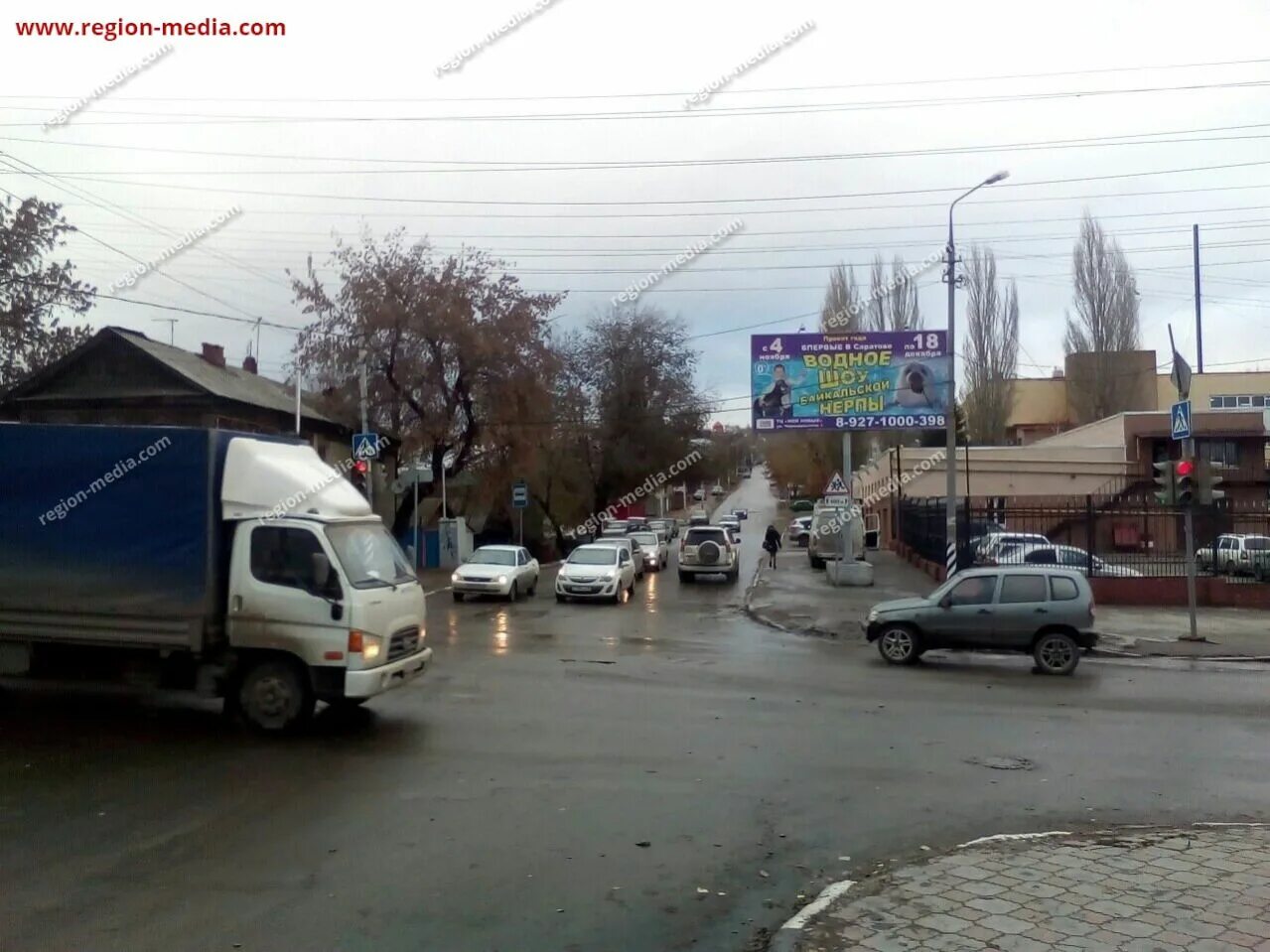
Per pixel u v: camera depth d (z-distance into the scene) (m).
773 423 29.73
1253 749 9.91
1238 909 5.38
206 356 38.62
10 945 4.97
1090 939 4.97
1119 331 53.78
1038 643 15.58
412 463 39.66
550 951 4.98
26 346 25.86
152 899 5.60
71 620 10.08
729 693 12.95
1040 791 8.25
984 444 55.12
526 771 8.65
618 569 27.34
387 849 6.53
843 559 30.31
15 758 8.93
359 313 32.72
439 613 23.75
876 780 8.52
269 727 9.91
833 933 5.05
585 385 55.41
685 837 6.90
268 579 9.93
